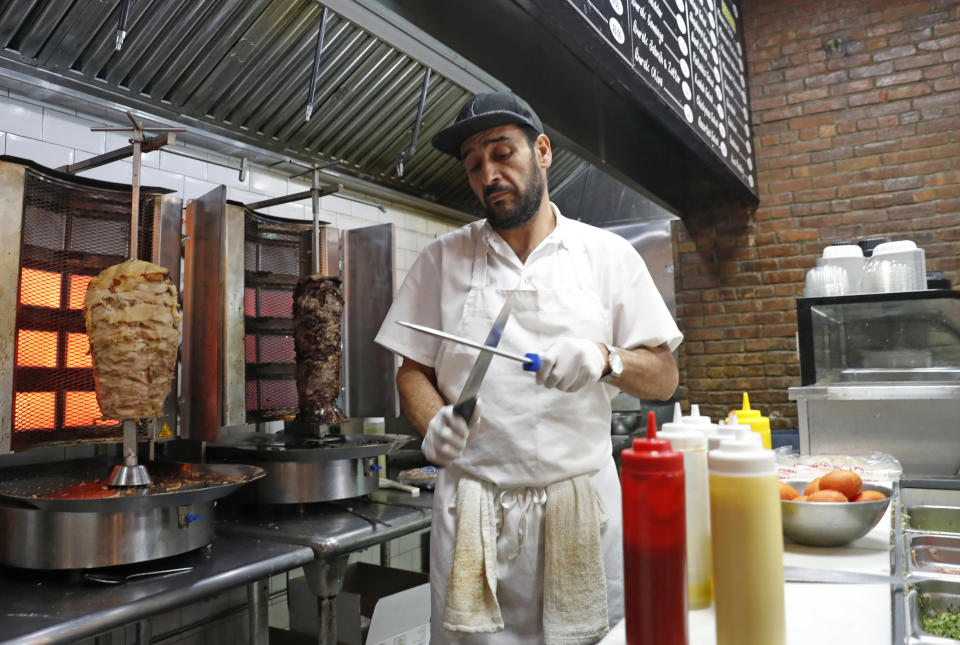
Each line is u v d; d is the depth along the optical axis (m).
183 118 2.40
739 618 0.70
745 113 4.20
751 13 4.50
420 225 3.75
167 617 2.34
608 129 2.82
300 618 2.50
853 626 0.80
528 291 1.41
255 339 2.42
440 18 1.85
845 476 1.27
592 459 1.39
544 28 1.93
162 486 1.61
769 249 4.36
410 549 3.49
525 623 1.33
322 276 2.29
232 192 2.72
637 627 0.70
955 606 1.05
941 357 2.47
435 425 1.06
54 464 1.97
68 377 1.80
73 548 1.45
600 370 1.15
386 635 2.18
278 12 2.25
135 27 2.03
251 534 1.93
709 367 4.45
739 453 0.72
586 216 4.77
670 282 4.52
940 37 4.04
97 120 2.26
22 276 1.68
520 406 1.36
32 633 1.22
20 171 1.64
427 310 1.60
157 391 1.64
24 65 1.96
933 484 1.88
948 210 3.96
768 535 0.71
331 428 2.29
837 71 4.27
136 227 1.74
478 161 1.41
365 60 2.63
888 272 2.62
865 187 4.16
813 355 2.58
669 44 2.68
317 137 2.86
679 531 0.70
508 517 1.35
